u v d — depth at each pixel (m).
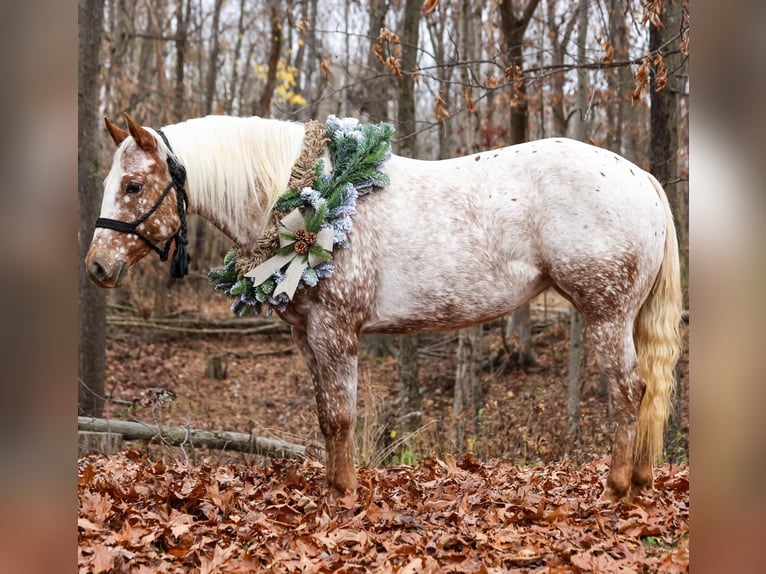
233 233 3.77
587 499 3.72
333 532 3.17
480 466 4.93
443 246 3.61
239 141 3.73
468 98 6.57
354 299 3.57
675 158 7.00
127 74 16.95
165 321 13.48
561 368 11.20
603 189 3.54
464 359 8.55
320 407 3.66
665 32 6.74
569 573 2.79
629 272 3.52
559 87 10.94
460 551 3.09
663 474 4.44
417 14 8.45
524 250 3.63
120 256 3.56
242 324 13.97
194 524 3.34
